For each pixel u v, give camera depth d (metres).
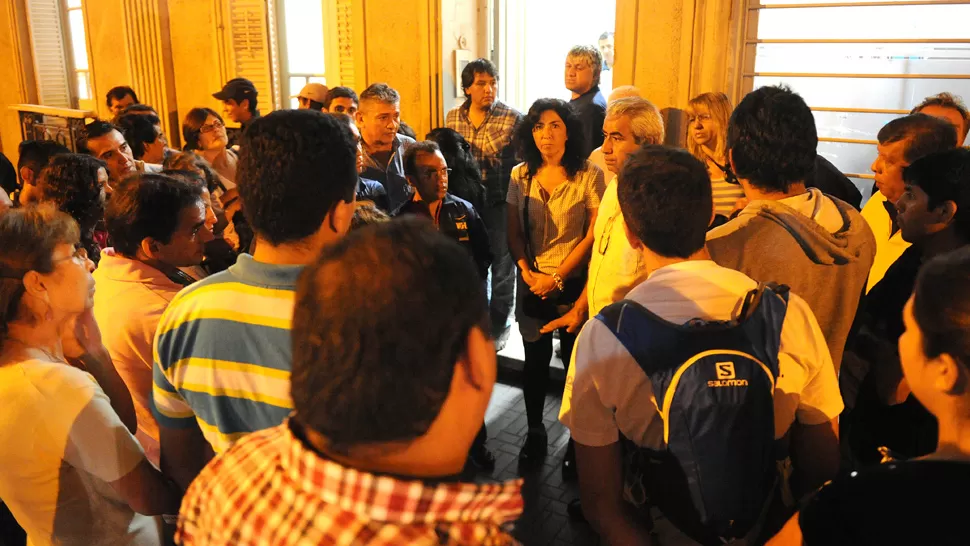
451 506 0.62
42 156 3.30
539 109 2.86
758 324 1.23
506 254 4.15
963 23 3.25
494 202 4.14
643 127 2.43
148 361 1.70
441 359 0.63
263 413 1.11
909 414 1.76
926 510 0.77
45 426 1.25
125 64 6.45
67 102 7.75
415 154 2.86
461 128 4.30
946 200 1.74
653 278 1.31
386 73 5.05
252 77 5.84
